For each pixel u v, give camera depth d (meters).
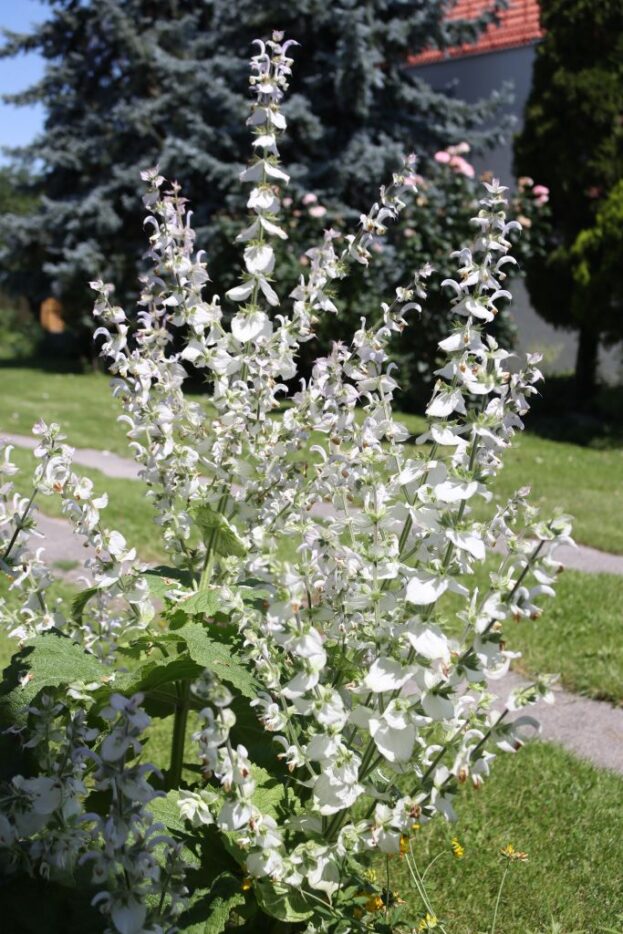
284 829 2.10
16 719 2.09
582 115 13.80
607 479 10.12
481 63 18.91
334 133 17.25
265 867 1.96
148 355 2.67
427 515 2.02
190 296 2.57
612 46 13.75
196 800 2.00
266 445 2.55
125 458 10.63
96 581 2.49
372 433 2.37
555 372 17.03
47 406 14.69
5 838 1.83
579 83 13.63
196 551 2.76
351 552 2.16
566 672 4.80
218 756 1.88
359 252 2.56
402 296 2.48
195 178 17.83
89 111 21.44
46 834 1.86
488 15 17.44
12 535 2.62
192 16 20.16
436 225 11.38
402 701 1.98
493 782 3.70
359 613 2.24
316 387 2.55
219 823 1.93
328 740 2.00
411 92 17.55
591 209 13.88
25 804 1.87
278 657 2.24
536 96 14.33
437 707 1.96
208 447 2.61
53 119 22.16
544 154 14.17
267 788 2.24
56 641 2.36
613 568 7.02
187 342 2.63
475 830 3.34
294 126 16.70
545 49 14.14
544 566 1.94
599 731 4.32
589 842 3.32
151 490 2.74
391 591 2.24
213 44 18.48
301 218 14.49
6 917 1.88
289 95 17.09
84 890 1.94
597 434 13.30
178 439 2.68
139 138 20.30
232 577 2.58
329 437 2.53
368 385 2.46
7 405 14.66
